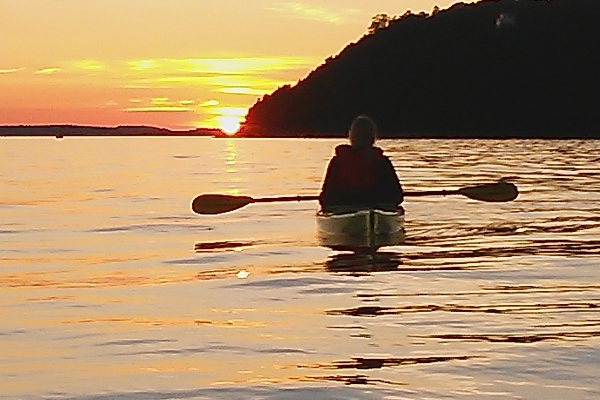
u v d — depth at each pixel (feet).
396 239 40.88
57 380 19.35
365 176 40.09
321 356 20.92
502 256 35.96
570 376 19.07
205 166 118.21
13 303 27.71
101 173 103.14
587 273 31.78
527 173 89.20
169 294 28.86
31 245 41.91
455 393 17.99
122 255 38.14
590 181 77.61
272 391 18.34
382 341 22.18
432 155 140.77
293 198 40.63
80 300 28.12
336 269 33.19
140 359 20.93
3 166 122.11
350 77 354.13
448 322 24.13
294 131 374.84
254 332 23.32
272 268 33.71
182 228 47.96
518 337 22.41
